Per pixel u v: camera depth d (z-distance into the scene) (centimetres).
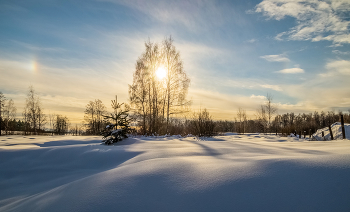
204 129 1477
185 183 265
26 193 427
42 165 591
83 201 249
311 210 208
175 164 331
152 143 835
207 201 229
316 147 542
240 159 364
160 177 285
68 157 630
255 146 649
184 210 218
